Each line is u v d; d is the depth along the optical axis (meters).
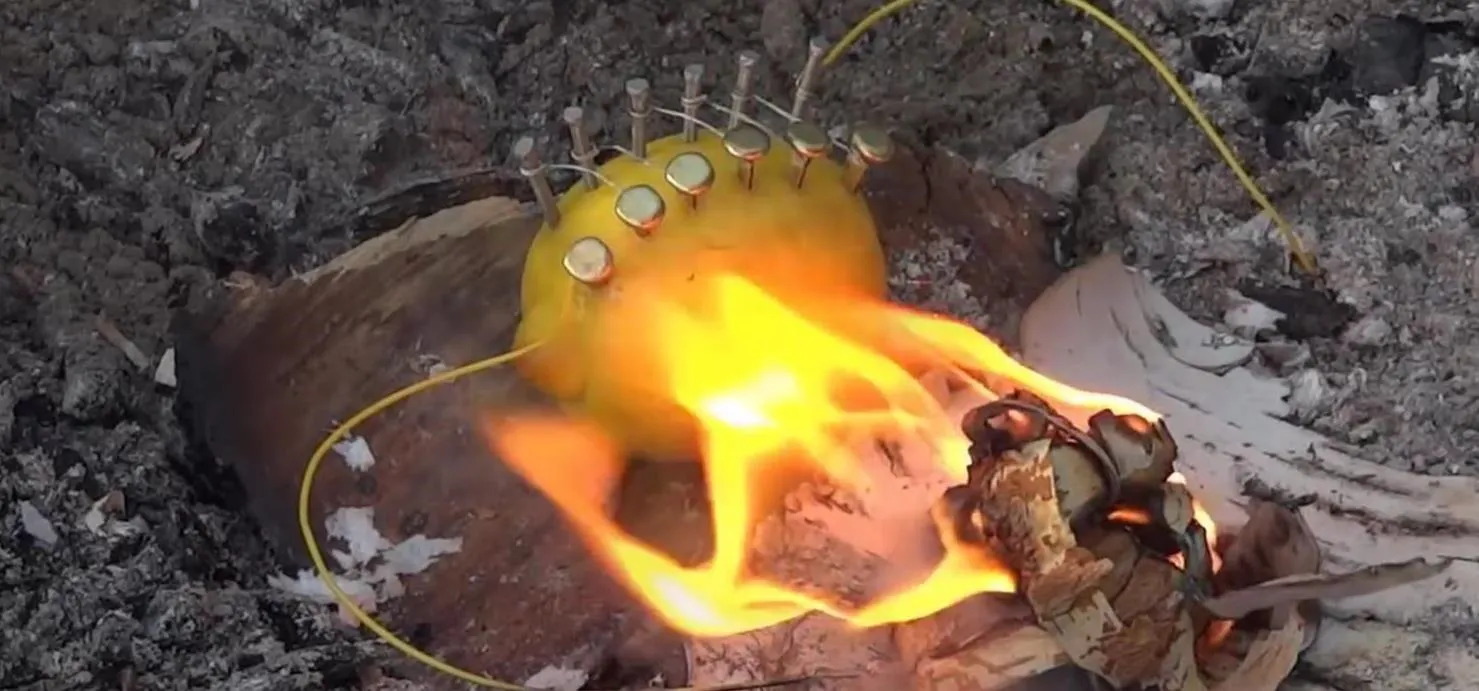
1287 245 1.21
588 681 1.01
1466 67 1.27
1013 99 1.30
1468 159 1.24
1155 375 1.14
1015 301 1.17
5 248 1.21
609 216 0.96
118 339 1.16
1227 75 1.31
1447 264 1.20
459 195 1.19
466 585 1.04
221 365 1.09
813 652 0.99
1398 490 1.09
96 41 1.32
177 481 1.08
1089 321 1.16
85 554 1.03
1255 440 1.11
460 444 1.07
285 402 1.08
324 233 1.20
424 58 1.31
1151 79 1.31
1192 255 1.21
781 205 0.97
